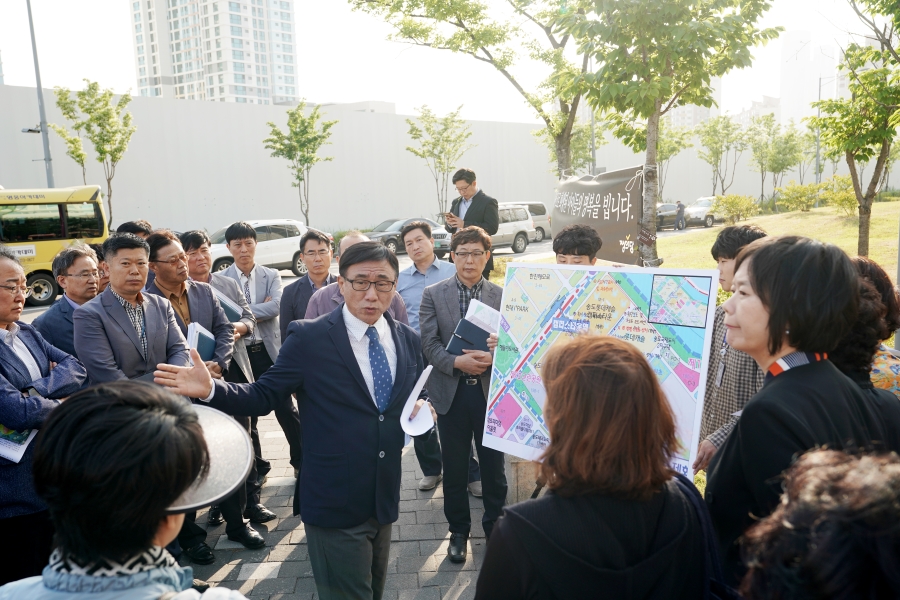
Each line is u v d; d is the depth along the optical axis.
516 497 3.55
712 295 2.26
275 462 4.89
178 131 26.86
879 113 6.50
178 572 1.09
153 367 3.06
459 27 11.18
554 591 1.19
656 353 2.34
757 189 44.38
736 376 2.48
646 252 5.14
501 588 1.24
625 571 1.17
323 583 2.38
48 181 20.53
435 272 4.65
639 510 1.24
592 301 2.57
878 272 2.04
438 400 3.40
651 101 5.07
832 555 0.78
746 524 1.53
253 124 28.94
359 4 11.27
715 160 38.84
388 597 3.08
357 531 2.36
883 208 17.86
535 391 2.68
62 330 3.28
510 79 11.33
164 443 1.01
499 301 3.67
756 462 1.44
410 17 11.39
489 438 2.77
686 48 4.95
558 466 1.25
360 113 31.97
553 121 11.26
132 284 2.97
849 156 7.02
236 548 3.58
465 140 33.00
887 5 5.53
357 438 2.36
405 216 33.91
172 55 150.75
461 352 3.27
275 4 152.50
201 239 4.35
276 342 4.64
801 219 17.84
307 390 2.41
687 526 1.28
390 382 2.50
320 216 30.97
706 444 2.32
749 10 5.38
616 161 41.12
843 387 1.50
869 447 1.18
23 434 2.38
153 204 26.30
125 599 0.98
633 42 5.19
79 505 0.96
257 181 29.12
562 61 10.34
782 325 1.45
